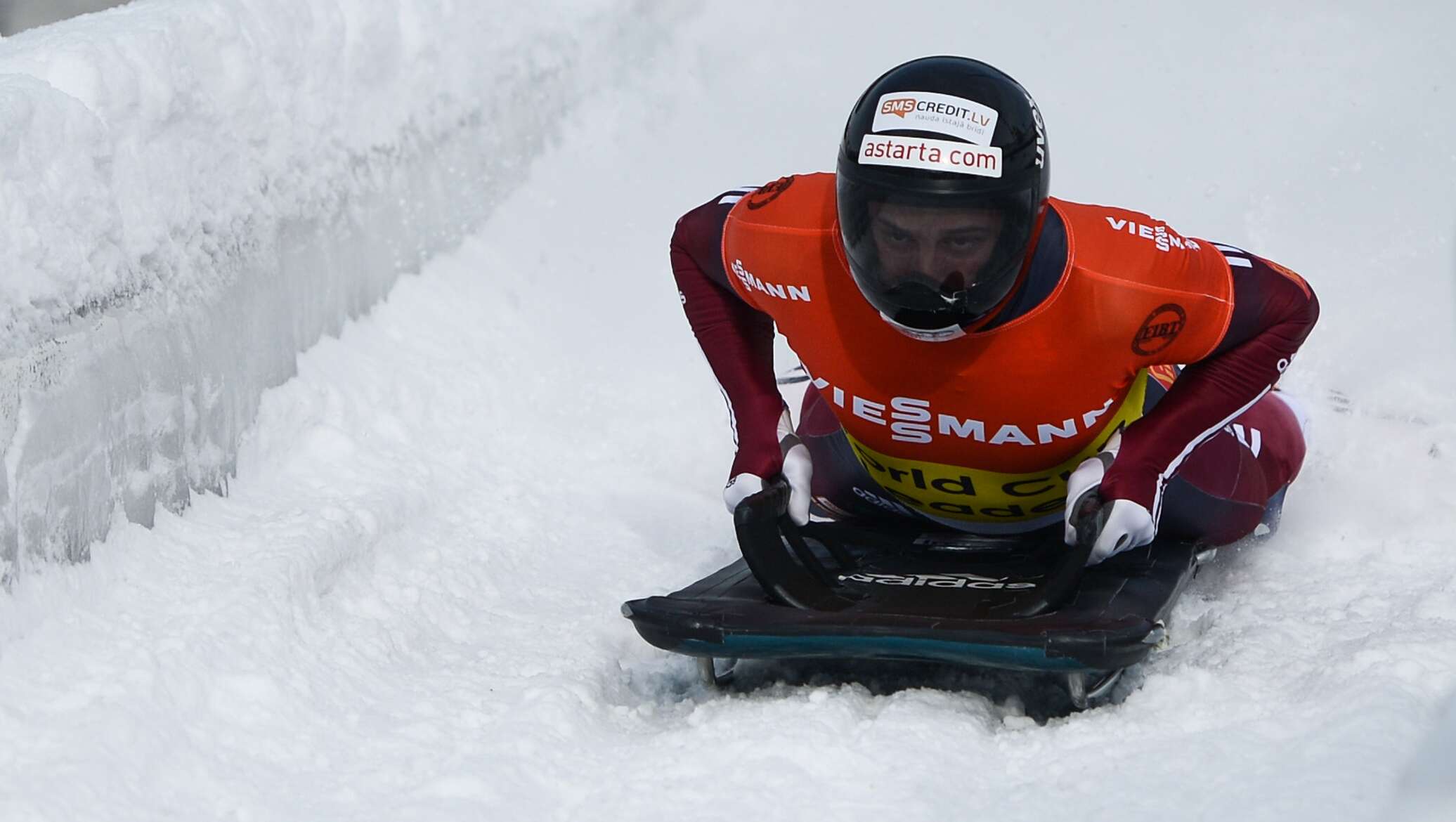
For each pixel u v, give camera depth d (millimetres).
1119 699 12328
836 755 10688
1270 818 9039
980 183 11219
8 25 23875
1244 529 14773
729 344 14438
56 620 11430
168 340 14008
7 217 11461
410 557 15336
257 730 11250
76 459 12180
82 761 9977
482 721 11852
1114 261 12086
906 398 13156
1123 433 13102
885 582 13391
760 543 12969
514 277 22781
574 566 16328
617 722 12227
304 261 17609
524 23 25578
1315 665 11867
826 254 12781
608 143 27172
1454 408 18875
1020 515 14484
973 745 11016
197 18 15375
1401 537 15742
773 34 30641
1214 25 31156
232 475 15234
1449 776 9234
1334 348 20953
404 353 19438
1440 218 24938
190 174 14727
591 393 20750
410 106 21094
